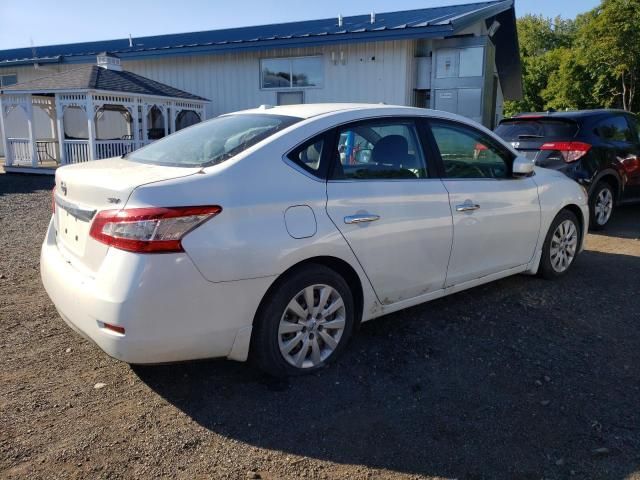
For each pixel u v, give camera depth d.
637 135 8.61
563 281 5.27
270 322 3.13
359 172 3.52
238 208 2.93
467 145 4.29
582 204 5.40
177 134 4.05
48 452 2.60
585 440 2.77
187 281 2.77
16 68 20.22
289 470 2.53
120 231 2.73
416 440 2.76
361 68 13.62
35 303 4.50
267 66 14.95
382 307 3.72
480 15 13.16
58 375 3.33
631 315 4.43
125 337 2.72
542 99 43.31
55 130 16.91
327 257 3.32
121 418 2.90
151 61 16.81
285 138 3.27
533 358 3.65
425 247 3.81
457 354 3.69
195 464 2.55
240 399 3.11
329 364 3.49
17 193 11.27
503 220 4.43
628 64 32.12
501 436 2.80
